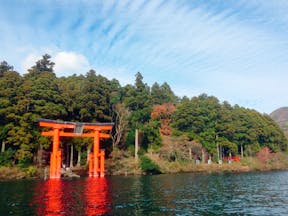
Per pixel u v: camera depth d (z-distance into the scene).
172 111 86.75
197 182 41.78
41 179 45.00
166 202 23.81
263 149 93.69
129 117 72.69
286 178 50.09
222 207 21.92
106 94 65.38
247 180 45.88
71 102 60.72
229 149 88.25
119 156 60.41
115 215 18.75
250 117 97.31
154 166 60.28
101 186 35.19
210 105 90.50
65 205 21.92
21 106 51.81
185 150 71.75
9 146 52.56
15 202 23.12
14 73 57.03
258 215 19.30
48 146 52.66
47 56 82.12
